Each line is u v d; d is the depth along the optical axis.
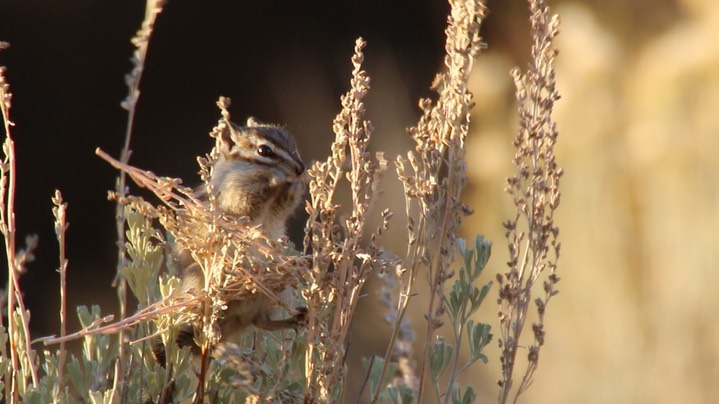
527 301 5.66
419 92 22.53
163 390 5.36
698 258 12.37
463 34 5.40
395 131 18.05
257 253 5.43
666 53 13.29
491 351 12.43
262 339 6.23
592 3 15.43
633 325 12.40
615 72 13.40
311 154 19.92
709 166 12.59
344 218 5.89
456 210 5.49
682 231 12.49
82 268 20.59
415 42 23.67
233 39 23.61
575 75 13.33
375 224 14.46
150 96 22.97
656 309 12.42
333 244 5.13
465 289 5.68
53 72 22.23
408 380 7.17
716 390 11.91
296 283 5.31
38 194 21.42
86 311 5.73
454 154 5.48
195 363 5.99
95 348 5.78
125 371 5.84
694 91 12.90
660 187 12.73
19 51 21.97
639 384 12.09
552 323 12.58
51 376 5.62
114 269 20.67
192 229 5.20
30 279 20.02
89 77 22.52
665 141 12.67
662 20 14.52
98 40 22.73
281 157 6.11
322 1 24.08
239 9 23.69
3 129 21.42
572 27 13.54
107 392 5.21
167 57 23.20
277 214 6.18
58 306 19.19
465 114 5.99
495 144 13.16
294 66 23.02
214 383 5.62
